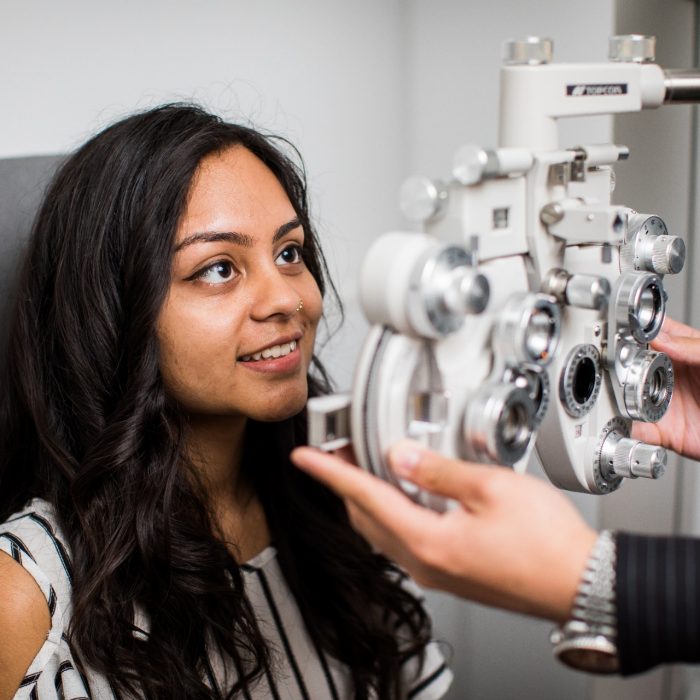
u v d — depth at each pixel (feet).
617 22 3.68
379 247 1.57
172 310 2.48
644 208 3.60
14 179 3.12
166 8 3.66
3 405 2.95
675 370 2.41
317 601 2.97
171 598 2.56
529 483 1.55
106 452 2.52
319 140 4.19
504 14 4.00
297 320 2.55
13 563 2.48
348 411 1.62
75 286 2.65
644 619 1.48
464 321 1.61
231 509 2.89
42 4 3.35
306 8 4.04
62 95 3.45
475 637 4.57
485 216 1.69
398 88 4.33
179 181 2.47
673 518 4.09
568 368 1.86
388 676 2.96
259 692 2.73
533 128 1.85
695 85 2.14
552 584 1.51
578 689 4.33
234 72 3.88
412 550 1.56
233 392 2.52
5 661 2.42
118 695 2.53
